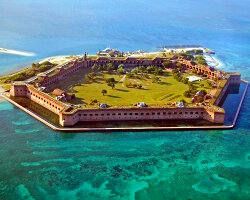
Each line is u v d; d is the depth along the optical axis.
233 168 156.25
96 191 138.00
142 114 193.25
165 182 145.12
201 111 196.75
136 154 163.50
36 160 155.25
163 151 166.75
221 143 175.38
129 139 175.88
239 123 198.25
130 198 135.00
